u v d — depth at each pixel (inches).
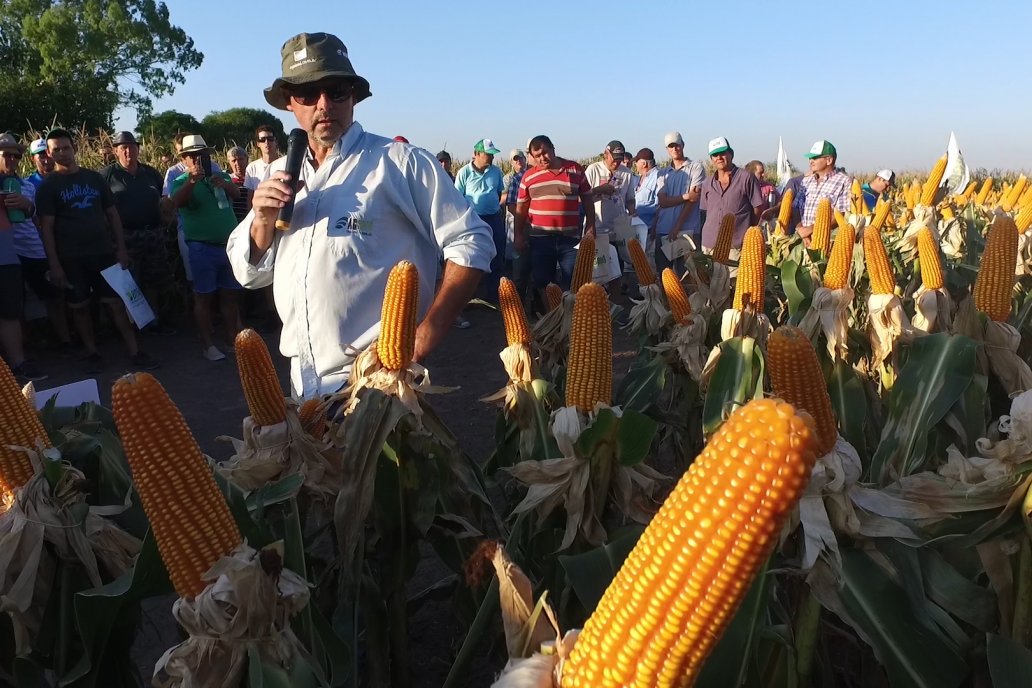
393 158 136.5
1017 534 91.1
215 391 339.3
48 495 90.4
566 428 108.4
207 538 71.4
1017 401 87.8
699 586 42.1
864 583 85.0
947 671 81.8
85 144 616.4
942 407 118.7
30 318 399.9
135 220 420.2
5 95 1512.1
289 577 76.2
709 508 41.2
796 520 83.4
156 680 74.5
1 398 90.6
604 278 289.4
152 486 69.1
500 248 494.3
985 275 150.3
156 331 455.8
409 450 116.6
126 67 2198.6
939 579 94.6
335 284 133.2
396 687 128.3
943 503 90.6
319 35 132.6
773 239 375.9
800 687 96.3
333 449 113.7
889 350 170.6
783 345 80.9
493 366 373.4
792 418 40.2
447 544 125.7
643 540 45.0
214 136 1384.1
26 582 88.2
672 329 226.5
